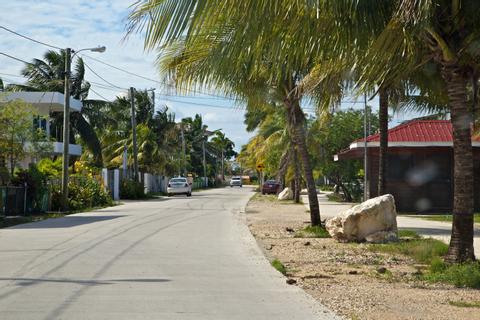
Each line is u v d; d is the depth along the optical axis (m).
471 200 10.52
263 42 8.31
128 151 52.97
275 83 15.44
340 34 8.70
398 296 8.89
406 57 10.42
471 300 8.62
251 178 125.44
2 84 40.97
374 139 28.19
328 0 7.82
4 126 26.91
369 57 9.41
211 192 64.81
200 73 9.27
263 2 7.56
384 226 15.79
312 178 19.42
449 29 9.93
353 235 15.88
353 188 40.69
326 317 7.47
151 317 7.37
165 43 7.38
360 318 7.45
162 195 53.09
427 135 27.70
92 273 10.60
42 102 38.62
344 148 40.78
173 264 11.77
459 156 10.48
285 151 42.34
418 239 16.14
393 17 8.66
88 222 21.91
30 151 30.20
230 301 8.38
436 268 10.61
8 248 14.05
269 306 8.09
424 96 15.25
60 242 15.30
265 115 46.31
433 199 28.11
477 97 12.10
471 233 10.53
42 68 45.53
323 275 10.81
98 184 34.78
